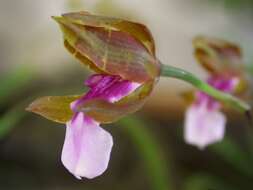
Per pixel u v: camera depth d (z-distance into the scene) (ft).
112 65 0.37
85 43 0.37
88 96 0.38
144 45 0.38
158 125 0.77
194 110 0.55
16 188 0.74
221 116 0.54
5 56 0.82
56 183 0.75
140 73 0.38
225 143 0.65
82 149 0.37
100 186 0.75
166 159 0.75
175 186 0.75
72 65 0.81
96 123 0.37
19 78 0.65
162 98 0.77
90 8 0.78
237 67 0.54
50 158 0.76
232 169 0.75
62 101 0.38
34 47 0.82
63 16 0.36
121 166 0.76
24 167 0.76
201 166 0.76
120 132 0.77
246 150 0.73
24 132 0.77
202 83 0.42
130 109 0.37
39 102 0.38
